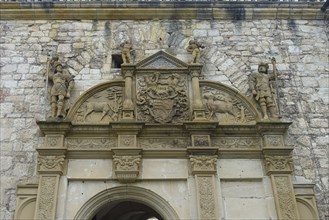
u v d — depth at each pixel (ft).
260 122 34.45
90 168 32.89
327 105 37.52
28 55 38.78
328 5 41.45
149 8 41.37
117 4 41.19
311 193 32.89
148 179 32.60
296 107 37.27
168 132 34.47
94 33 40.40
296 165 34.35
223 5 41.83
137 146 34.01
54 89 35.42
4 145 34.09
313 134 35.91
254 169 33.65
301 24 42.11
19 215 31.14
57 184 31.71
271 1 42.16
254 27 41.68
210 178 32.45
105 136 34.37
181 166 33.32
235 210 32.12
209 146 33.60
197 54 38.34
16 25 40.42
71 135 34.19
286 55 40.16
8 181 32.65
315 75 39.11
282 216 31.35
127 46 38.42
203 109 35.24
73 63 38.47
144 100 35.91
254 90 36.88
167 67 37.88
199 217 30.91
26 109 35.86
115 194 32.48
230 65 39.19
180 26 41.34
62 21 40.96
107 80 37.58
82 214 31.42
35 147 34.09
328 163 34.65
